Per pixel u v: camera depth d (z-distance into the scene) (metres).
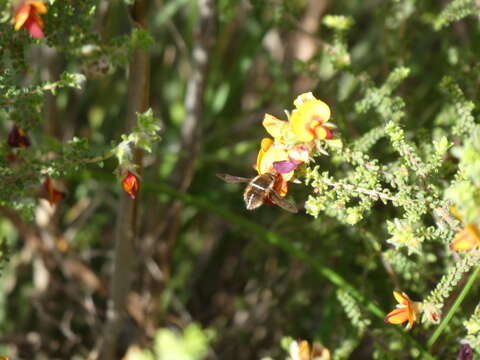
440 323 0.35
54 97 0.46
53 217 0.45
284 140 0.31
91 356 0.42
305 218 0.43
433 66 0.48
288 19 0.40
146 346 0.44
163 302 0.47
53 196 0.37
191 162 0.46
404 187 0.31
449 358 0.37
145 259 0.46
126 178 0.32
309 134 0.30
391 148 0.36
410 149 0.32
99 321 0.44
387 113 0.37
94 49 0.34
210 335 0.44
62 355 0.47
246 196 0.33
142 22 0.35
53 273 0.47
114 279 0.39
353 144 0.36
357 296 0.37
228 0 0.44
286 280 0.45
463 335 0.36
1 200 0.33
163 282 0.46
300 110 0.30
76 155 0.33
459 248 0.29
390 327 0.37
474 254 0.31
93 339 0.48
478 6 0.40
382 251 0.38
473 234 0.28
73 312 0.47
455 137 0.38
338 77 0.43
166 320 0.48
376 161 0.32
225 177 0.33
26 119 0.33
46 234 0.45
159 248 0.47
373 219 0.38
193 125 0.46
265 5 0.41
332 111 0.42
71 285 0.46
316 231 0.42
